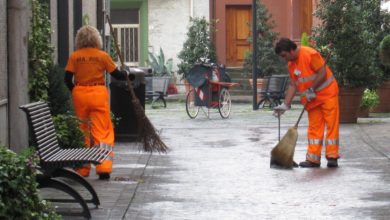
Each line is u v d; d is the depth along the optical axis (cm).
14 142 1291
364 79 2256
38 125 1038
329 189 1220
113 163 1512
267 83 3278
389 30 2895
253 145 1812
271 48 3850
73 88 1340
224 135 2048
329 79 1470
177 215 1036
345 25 2273
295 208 1080
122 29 4322
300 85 1486
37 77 1411
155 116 2836
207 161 1548
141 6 4288
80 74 1327
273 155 1453
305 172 1400
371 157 1574
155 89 3544
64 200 1040
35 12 1421
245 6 4344
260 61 3844
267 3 4284
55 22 1716
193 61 4022
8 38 1284
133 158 1584
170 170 1427
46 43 1466
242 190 1220
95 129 1326
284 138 1452
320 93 1464
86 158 1033
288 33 4244
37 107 1057
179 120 2612
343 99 2261
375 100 2567
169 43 4303
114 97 1870
